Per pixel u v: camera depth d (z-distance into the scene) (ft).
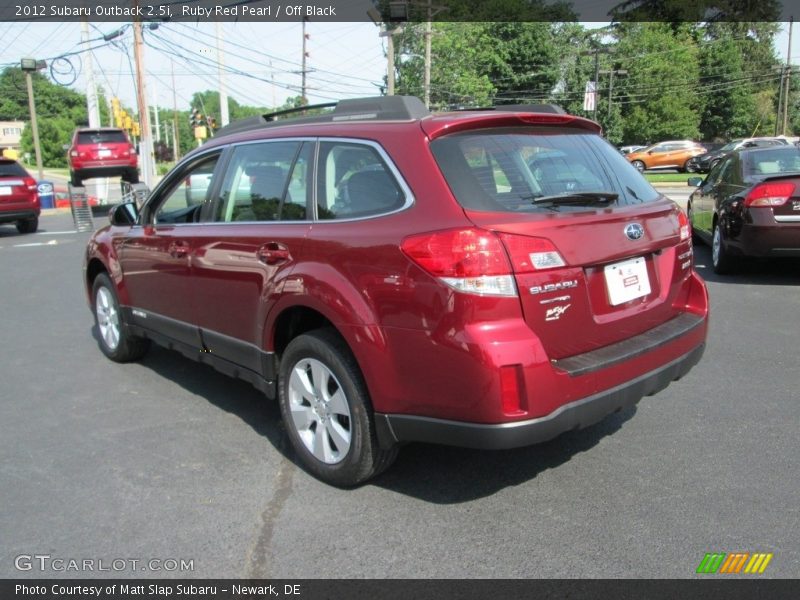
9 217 53.11
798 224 25.30
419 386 10.11
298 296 11.57
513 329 9.61
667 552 9.74
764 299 24.73
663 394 15.87
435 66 176.76
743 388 16.08
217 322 14.16
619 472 12.17
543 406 9.71
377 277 10.41
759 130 207.92
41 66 91.45
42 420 15.17
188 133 355.56
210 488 11.92
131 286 17.39
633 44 201.36
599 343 10.80
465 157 10.60
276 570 9.58
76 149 77.51
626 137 202.49
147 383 17.61
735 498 11.16
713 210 31.14
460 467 12.54
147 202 16.75
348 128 11.93
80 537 10.45
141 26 83.56
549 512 10.90
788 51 189.37
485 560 9.68
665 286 12.25
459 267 9.52
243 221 13.56
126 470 12.64
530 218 10.03
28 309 26.66
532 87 207.10
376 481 12.06
